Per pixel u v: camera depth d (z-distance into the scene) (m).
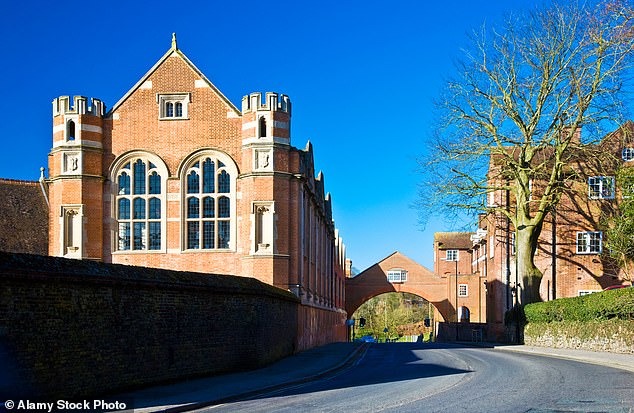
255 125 32.38
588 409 11.42
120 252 32.72
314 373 20.31
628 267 41.09
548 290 43.22
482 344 40.59
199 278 18.75
